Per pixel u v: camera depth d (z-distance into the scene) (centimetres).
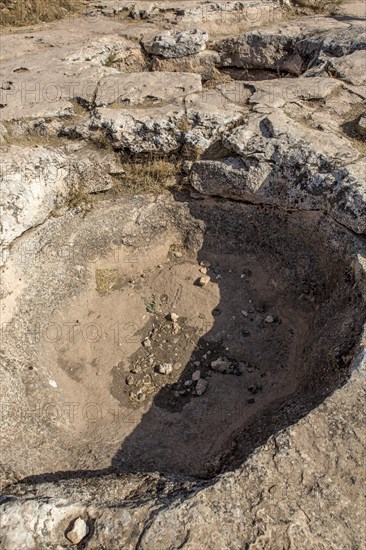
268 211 513
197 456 389
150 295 516
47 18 864
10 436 371
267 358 463
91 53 719
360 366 338
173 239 547
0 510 290
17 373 415
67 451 385
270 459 298
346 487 288
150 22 837
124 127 529
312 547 267
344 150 473
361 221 435
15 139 536
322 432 309
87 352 466
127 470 368
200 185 526
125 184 541
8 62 690
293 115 528
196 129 524
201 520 276
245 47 766
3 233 448
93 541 276
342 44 672
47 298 473
